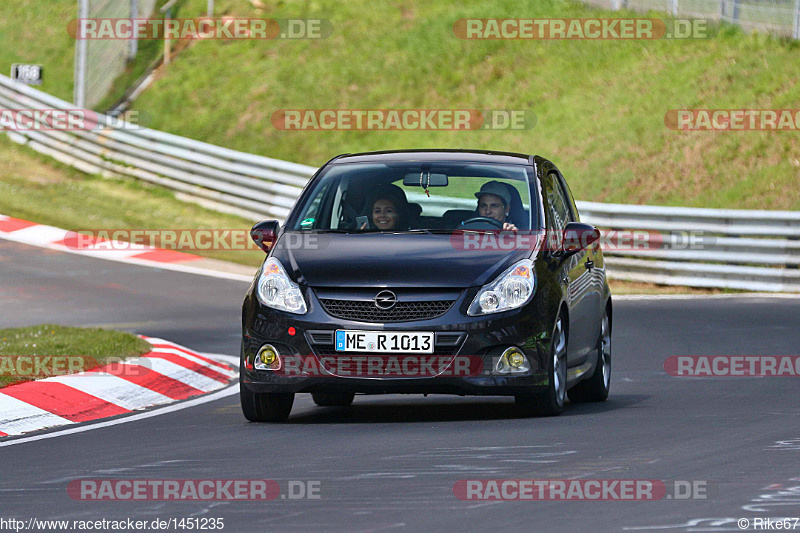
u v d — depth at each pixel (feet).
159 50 389.60
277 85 361.30
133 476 76.07
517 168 112.57
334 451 84.38
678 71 311.27
